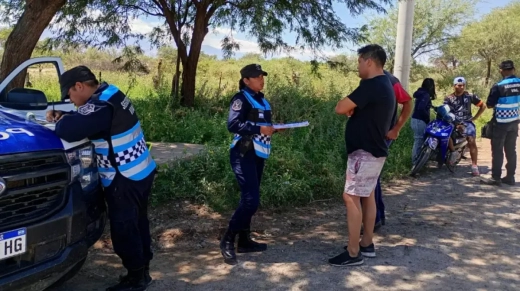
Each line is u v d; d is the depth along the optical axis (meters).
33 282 2.92
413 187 7.02
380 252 4.54
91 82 3.46
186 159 6.29
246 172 4.26
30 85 13.60
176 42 12.02
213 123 8.84
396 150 8.23
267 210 5.72
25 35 7.45
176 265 4.25
